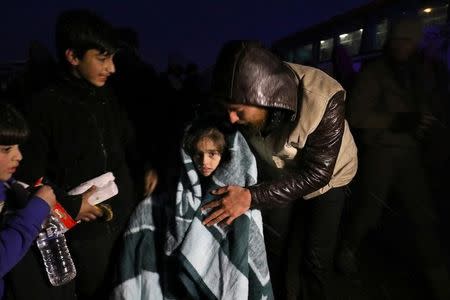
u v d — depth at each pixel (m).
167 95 2.38
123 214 1.72
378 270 2.65
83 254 1.62
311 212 1.90
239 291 1.46
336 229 1.93
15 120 1.23
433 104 2.04
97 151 1.58
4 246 1.16
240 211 1.43
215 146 1.49
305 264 2.01
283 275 2.15
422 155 2.10
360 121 2.11
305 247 1.98
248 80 1.31
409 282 2.52
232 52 1.34
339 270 2.61
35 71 2.02
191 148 1.53
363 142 2.19
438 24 2.50
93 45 1.41
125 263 1.57
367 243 2.99
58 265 1.45
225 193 1.44
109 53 1.45
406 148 2.09
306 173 1.51
